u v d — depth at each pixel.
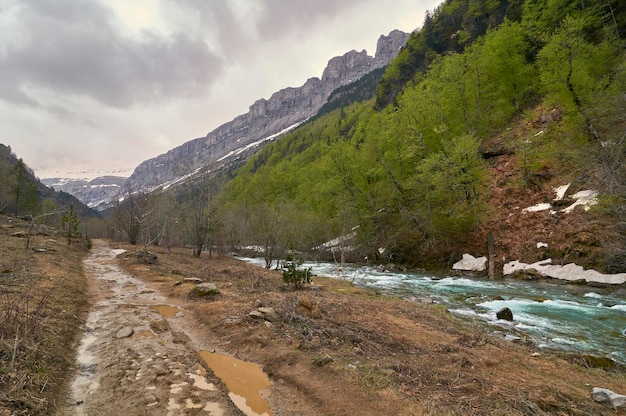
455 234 26.42
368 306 11.52
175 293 12.66
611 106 16.02
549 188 23.42
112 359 6.42
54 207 75.94
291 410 4.81
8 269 12.14
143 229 42.25
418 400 4.85
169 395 5.10
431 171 25.70
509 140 30.06
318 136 112.06
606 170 15.02
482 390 5.39
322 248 35.91
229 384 5.62
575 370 7.13
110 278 16.25
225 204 57.06
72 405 4.71
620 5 32.34
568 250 19.00
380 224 31.75
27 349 5.47
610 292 15.58
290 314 8.81
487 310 13.43
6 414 3.80
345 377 5.48
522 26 38.56
